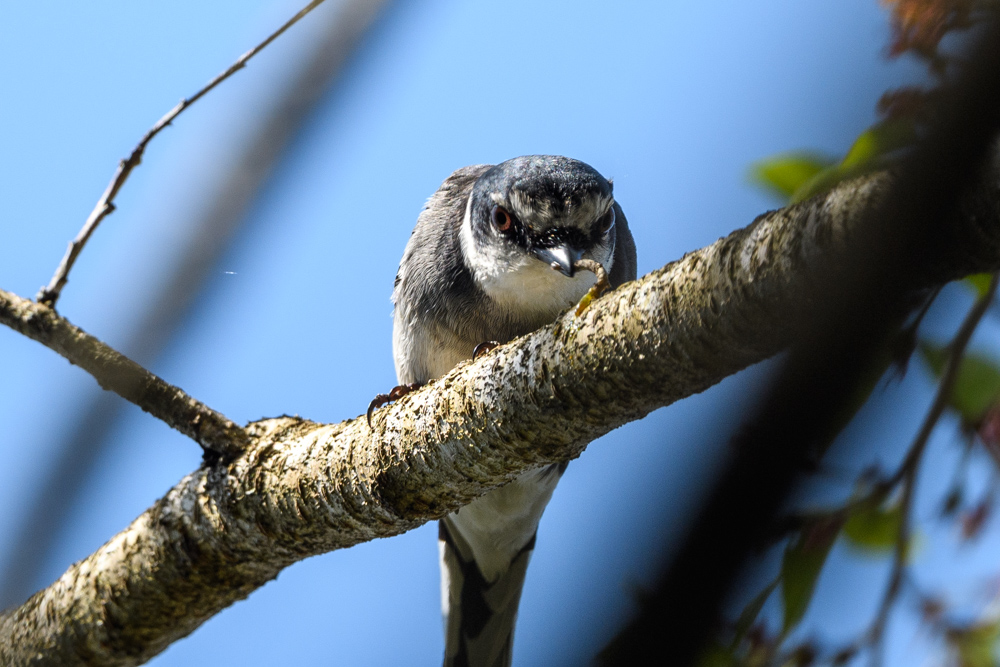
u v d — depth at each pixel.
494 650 10.06
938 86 4.87
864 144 5.09
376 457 6.54
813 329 4.79
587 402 5.67
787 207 4.72
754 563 5.96
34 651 7.50
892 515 6.87
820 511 6.28
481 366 6.19
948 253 4.29
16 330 6.74
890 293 4.55
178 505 7.16
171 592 7.21
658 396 5.48
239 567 7.18
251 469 6.98
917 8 5.07
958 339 6.38
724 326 4.93
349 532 6.85
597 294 5.99
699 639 5.70
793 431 5.36
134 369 6.95
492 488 6.56
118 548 7.36
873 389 5.80
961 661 6.57
